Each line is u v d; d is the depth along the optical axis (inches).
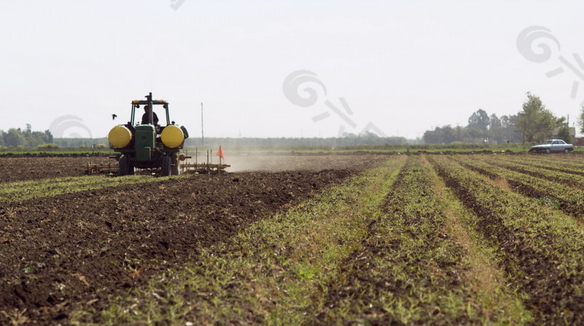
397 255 1218.0
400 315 845.8
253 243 1339.8
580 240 1346.0
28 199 1935.3
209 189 2351.1
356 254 1278.3
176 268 1123.9
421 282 1013.2
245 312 892.0
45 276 1011.9
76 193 2103.8
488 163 5128.0
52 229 1405.0
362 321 820.6
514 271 1167.6
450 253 1258.0
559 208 2075.5
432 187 2775.6
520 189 2706.7
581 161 5516.7
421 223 1641.2
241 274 1069.1
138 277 1063.6
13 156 6181.1
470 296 965.8
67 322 816.9
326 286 1067.9
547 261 1165.1
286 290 1043.3
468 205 2148.1
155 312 842.8
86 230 1418.6
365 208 2003.0
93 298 951.6
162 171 3016.7
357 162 5388.8
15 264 1085.8
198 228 1514.5
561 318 868.0
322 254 1309.1
